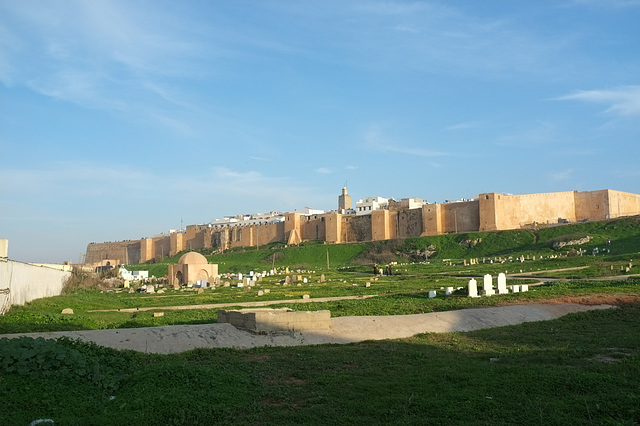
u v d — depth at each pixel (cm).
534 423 861
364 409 945
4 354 1023
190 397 977
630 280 3606
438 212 11562
